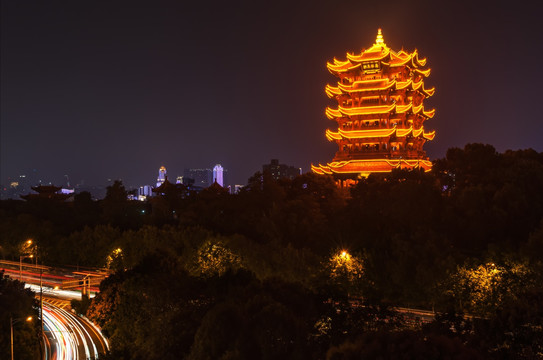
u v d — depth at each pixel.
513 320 35.00
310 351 35.88
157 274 59.62
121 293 57.91
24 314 64.56
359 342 31.58
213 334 39.12
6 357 57.16
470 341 34.16
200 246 83.31
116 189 134.62
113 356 54.47
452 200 80.88
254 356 36.91
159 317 48.31
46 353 65.94
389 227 81.88
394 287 70.62
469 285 60.69
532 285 56.31
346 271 69.44
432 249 67.62
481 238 74.06
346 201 97.81
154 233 93.81
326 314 41.97
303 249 76.00
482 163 83.00
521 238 70.94
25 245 114.06
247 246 78.81
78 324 78.75
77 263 109.06
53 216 136.38
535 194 73.94
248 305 42.69
